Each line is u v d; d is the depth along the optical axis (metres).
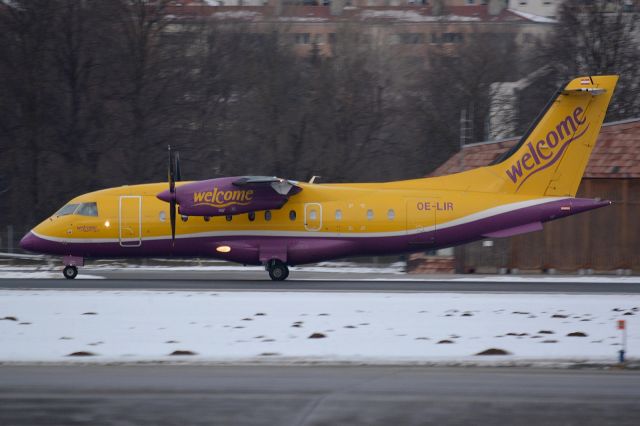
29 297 106.56
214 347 75.88
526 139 125.88
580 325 87.19
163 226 129.62
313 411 54.16
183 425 51.62
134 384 60.94
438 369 66.56
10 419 52.72
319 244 127.00
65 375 64.00
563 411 54.06
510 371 65.75
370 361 69.38
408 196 127.00
